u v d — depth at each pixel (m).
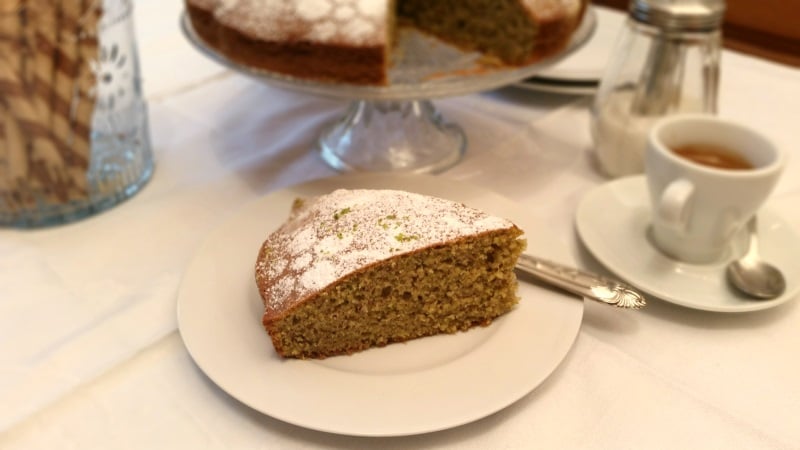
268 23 0.46
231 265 0.38
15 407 0.33
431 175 0.47
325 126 0.54
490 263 0.36
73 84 0.41
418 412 0.32
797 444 0.32
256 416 0.33
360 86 0.46
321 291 0.33
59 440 0.32
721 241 0.39
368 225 0.36
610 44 0.62
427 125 0.52
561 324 0.36
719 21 0.47
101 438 0.32
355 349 0.35
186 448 0.32
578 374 0.35
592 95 0.59
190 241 0.42
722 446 0.32
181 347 0.36
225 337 0.34
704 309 0.37
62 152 0.42
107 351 0.35
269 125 0.54
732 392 0.34
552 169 0.50
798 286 0.37
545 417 0.33
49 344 0.36
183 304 0.36
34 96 0.40
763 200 0.38
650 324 0.37
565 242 0.42
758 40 0.76
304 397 0.32
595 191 0.45
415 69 0.53
